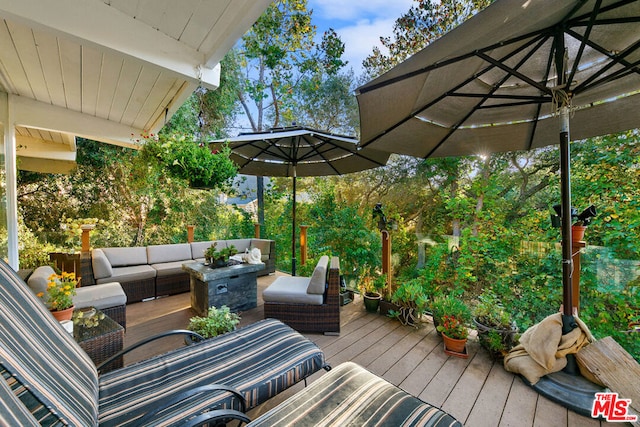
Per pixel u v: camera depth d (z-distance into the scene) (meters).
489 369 2.15
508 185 4.96
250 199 8.27
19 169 4.48
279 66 7.61
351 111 7.84
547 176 4.61
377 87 1.55
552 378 1.88
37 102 2.82
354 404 1.19
